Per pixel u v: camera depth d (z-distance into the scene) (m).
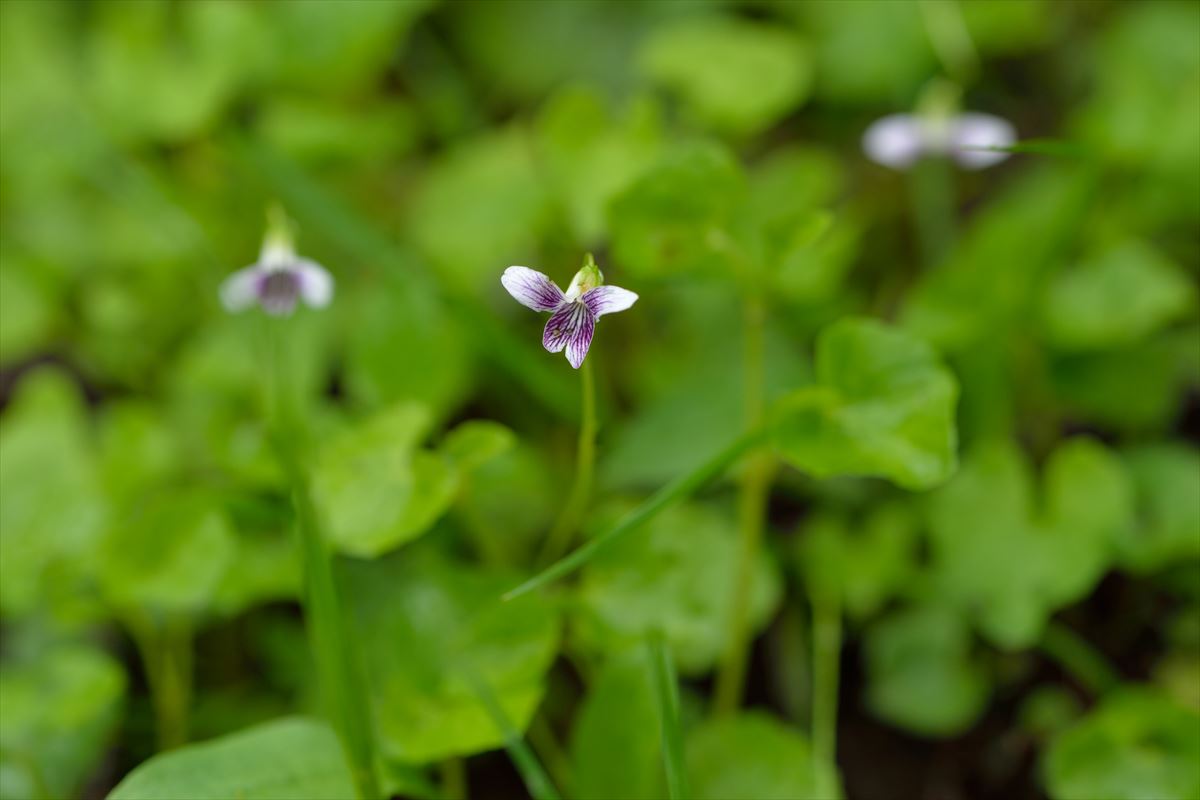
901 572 0.39
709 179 0.35
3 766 0.38
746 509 0.36
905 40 0.46
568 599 0.37
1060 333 0.40
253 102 0.46
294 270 0.39
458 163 0.43
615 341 0.43
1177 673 0.39
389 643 0.36
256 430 0.39
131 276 0.44
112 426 0.40
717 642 0.36
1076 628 0.39
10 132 0.45
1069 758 0.36
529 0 0.53
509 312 0.44
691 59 0.42
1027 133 0.47
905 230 0.46
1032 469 0.41
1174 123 0.41
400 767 0.35
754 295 0.36
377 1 0.45
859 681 0.39
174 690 0.38
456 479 0.35
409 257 0.42
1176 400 0.41
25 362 0.44
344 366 0.43
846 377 0.35
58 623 0.38
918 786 0.38
